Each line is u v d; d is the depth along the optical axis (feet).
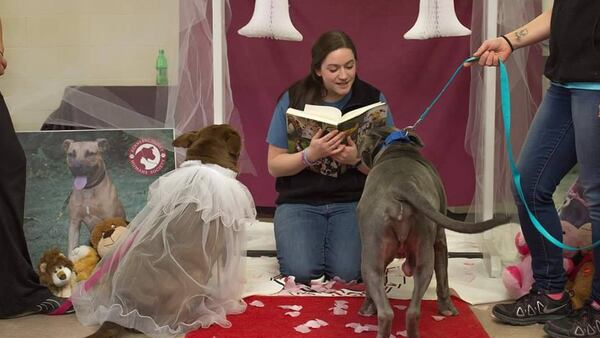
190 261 6.97
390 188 6.03
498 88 9.07
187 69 9.28
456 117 10.55
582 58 6.40
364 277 6.13
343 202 8.80
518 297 7.98
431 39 10.43
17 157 7.57
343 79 8.04
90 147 9.11
